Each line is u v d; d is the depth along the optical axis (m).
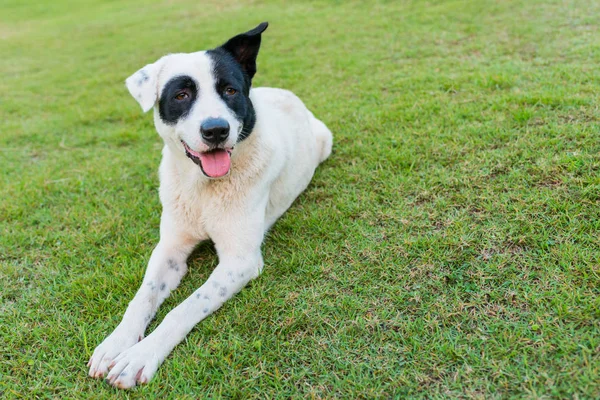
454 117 1.22
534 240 0.82
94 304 0.82
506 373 0.65
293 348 0.73
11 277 0.90
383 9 2.69
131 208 1.08
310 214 0.99
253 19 2.96
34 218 1.07
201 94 0.81
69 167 1.31
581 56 1.48
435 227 0.90
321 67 1.91
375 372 0.68
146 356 0.71
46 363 0.73
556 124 1.08
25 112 1.89
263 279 0.85
